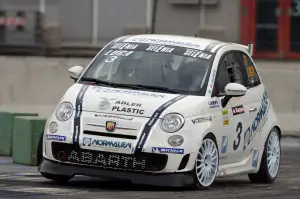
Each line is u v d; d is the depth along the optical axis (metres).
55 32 51.94
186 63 21.77
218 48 22.53
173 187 20.31
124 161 19.77
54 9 54.47
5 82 40.31
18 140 26.50
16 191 19.53
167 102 20.33
